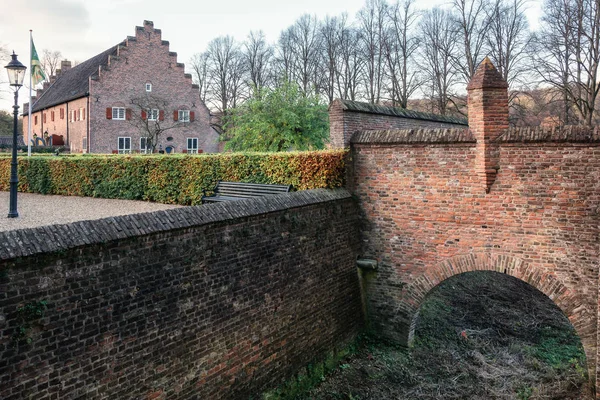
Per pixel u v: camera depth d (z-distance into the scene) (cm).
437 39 3588
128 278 629
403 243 1123
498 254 1004
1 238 512
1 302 503
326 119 2498
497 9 3062
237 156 1295
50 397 550
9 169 1878
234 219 797
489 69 980
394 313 1156
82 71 4331
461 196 1038
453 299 1497
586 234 911
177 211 713
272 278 893
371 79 4084
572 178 916
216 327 768
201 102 4084
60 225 572
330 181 1105
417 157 1087
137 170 1513
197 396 736
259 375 863
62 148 3959
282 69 4894
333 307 1080
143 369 652
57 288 552
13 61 1173
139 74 3747
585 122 2341
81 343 578
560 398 940
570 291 932
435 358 1132
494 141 980
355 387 990
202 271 740
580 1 2305
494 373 1059
